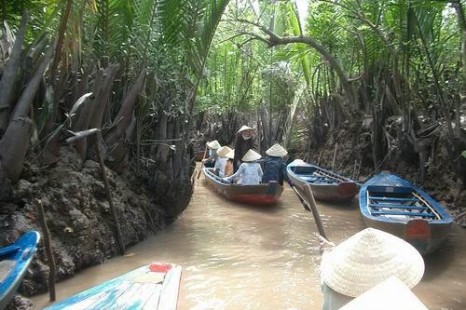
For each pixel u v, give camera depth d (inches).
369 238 130.3
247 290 239.0
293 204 455.5
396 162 488.7
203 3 360.5
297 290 239.6
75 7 256.2
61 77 256.1
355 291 124.0
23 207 225.1
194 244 313.6
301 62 707.4
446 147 406.3
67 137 261.7
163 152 341.7
